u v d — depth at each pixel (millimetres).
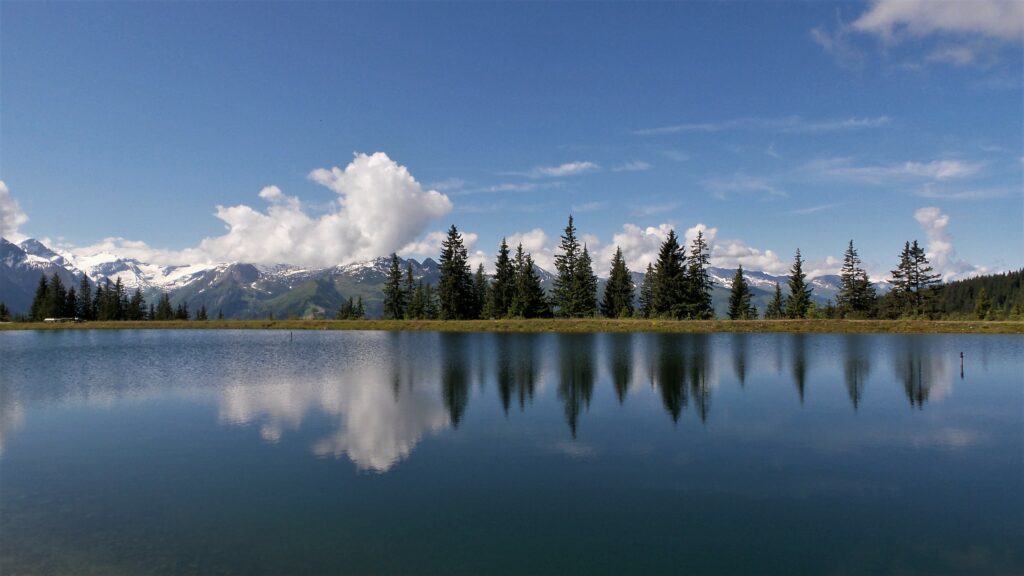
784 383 36656
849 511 15781
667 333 82500
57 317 137375
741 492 17188
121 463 20062
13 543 13641
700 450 21594
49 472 19219
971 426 25422
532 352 56844
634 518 15172
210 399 31719
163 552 13141
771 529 14555
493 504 16078
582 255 110938
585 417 27047
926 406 29797
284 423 25891
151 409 29156
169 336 87625
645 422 26062
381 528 14477
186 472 19047
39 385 36844
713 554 13125
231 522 14859
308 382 37656
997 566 12602
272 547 13352
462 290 109938
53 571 12188
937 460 20406
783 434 23953
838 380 38062
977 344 63219
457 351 58562
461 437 23359
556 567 12430
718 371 42281
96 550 13242
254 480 18141
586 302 108812
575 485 17734
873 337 73625
